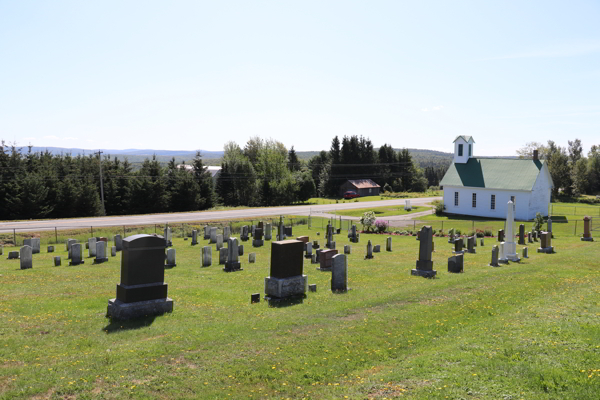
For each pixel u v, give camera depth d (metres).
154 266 15.60
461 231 49.53
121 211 79.38
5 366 10.50
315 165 141.50
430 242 22.95
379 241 41.72
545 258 28.86
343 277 19.34
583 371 9.39
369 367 10.62
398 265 26.89
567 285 18.84
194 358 10.91
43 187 65.88
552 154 105.44
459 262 23.88
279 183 99.94
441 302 16.25
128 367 10.30
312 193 108.06
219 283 21.59
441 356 10.70
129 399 8.82
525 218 60.53
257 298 17.45
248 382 9.70
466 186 66.44
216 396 9.06
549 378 9.16
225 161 100.31
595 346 10.68
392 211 76.88
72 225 51.62
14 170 67.38
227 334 12.70
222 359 10.88
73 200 69.00
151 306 15.32
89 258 30.39
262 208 82.81
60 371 10.05
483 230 48.91
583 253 30.22
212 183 89.88
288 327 13.38
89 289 19.78
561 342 11.12
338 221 61.50
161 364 10.55
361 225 57.44
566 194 106.06
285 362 10.71
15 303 16.83
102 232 46.66
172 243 39.28
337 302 16.73
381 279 22.11
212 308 16.33
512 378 9.30
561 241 39.00
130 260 15.03
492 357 10.41
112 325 14.08
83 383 9.41
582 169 110.12
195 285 20.97
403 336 12.56
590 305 14.88
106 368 10.23
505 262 27.06
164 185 80.38
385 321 13.88
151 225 52.25
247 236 41.31
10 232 44.81
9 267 26.44
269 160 104.56
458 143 69.00
